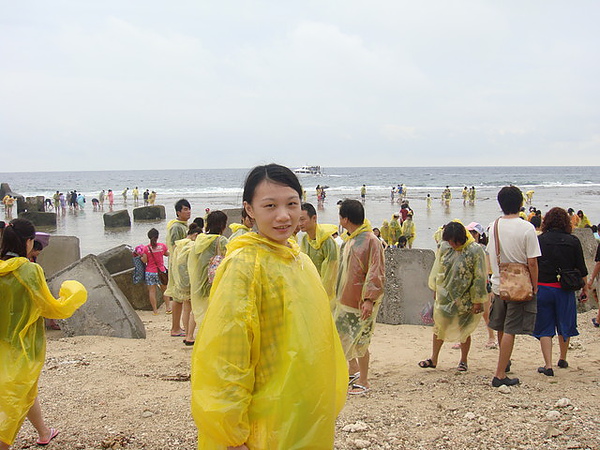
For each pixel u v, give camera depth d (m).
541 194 57.75
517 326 5.24
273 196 2.46
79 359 6.35
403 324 8.98
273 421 2.30
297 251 2.62
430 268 9.00
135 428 4.31
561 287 5.79
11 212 38.97
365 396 5.21
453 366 6.35
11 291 3.73
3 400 3.56
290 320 2.39
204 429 2.25
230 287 2.34
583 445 3.82
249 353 2.31
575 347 7.10
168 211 39.00
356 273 5.33
